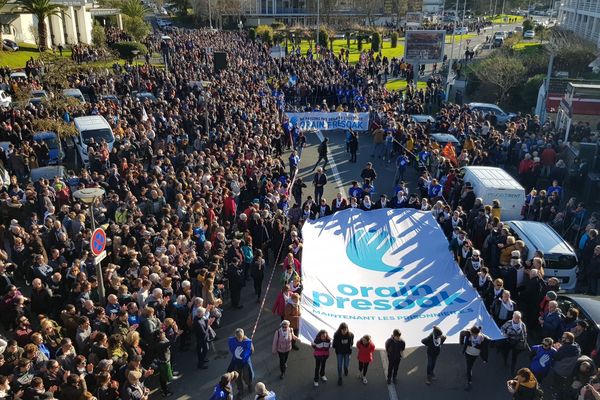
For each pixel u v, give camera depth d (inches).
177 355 510.9
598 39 1999.3
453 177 821.2
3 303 474.0
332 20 3730.3
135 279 494.6
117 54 2014.0
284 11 4190.5
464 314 509.7
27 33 2384.4
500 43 2716.5
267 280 646.5
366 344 454.3
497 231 634.2
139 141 976.9
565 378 430.6
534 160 890.7
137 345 417.7
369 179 823.7
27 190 689.6
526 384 391.9
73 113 1134.4
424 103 1581.0
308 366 499.8
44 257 568.1
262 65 1902.1
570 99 1082.7
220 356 509.7
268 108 1269.7
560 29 2234.3
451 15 4507.9
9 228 627.8
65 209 649.0
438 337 456.1
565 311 499.5
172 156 884.0
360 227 672.4
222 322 563.8
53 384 374.0
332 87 1518.2
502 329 480.1
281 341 466.3
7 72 1546.5
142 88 1487.5
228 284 590.9
